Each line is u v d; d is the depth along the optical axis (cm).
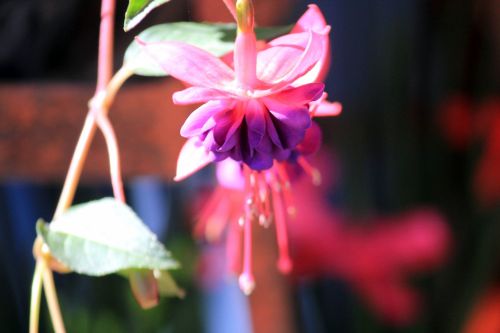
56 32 53
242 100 40
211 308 68
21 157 53
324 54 40
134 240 41
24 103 52
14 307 68
